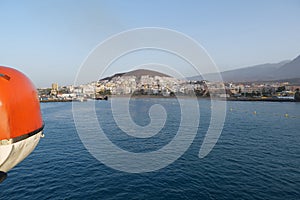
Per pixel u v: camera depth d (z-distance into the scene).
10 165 3.77
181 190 14.91
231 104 105.50
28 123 3.71
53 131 38.56
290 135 34.72
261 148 26.25
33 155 23.33
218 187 15.28
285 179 16.52
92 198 13.84
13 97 3.41
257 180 16.41
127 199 13.74
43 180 16.53
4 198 13.74
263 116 60.81
